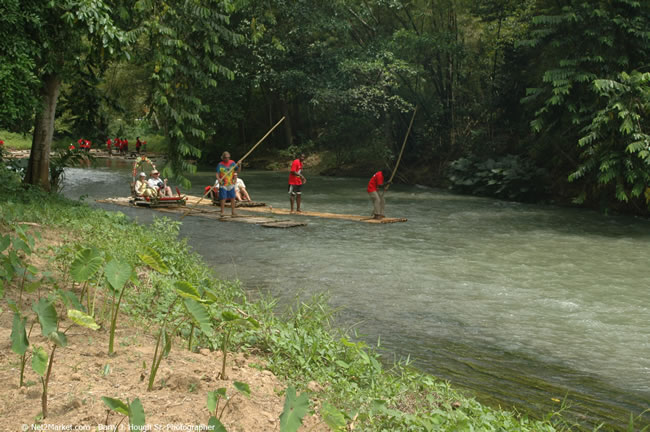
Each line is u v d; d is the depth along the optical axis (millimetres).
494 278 10836
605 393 5820
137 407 2855
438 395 5266
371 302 8969
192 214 18578
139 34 13969
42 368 3281
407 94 33812
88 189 26734
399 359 6582
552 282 10602
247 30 33219
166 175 13305
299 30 33375
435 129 33750
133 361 4410
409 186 32344
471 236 15750
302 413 3055
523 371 6363
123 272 4516
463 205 23500
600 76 22094
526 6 27672
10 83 12711
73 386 3768
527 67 28438
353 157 38125
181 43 12797
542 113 24062
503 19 29156
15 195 13977
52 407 3430
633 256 13312
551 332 7754
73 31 13625
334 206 22422
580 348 7160
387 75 30703
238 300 8125
